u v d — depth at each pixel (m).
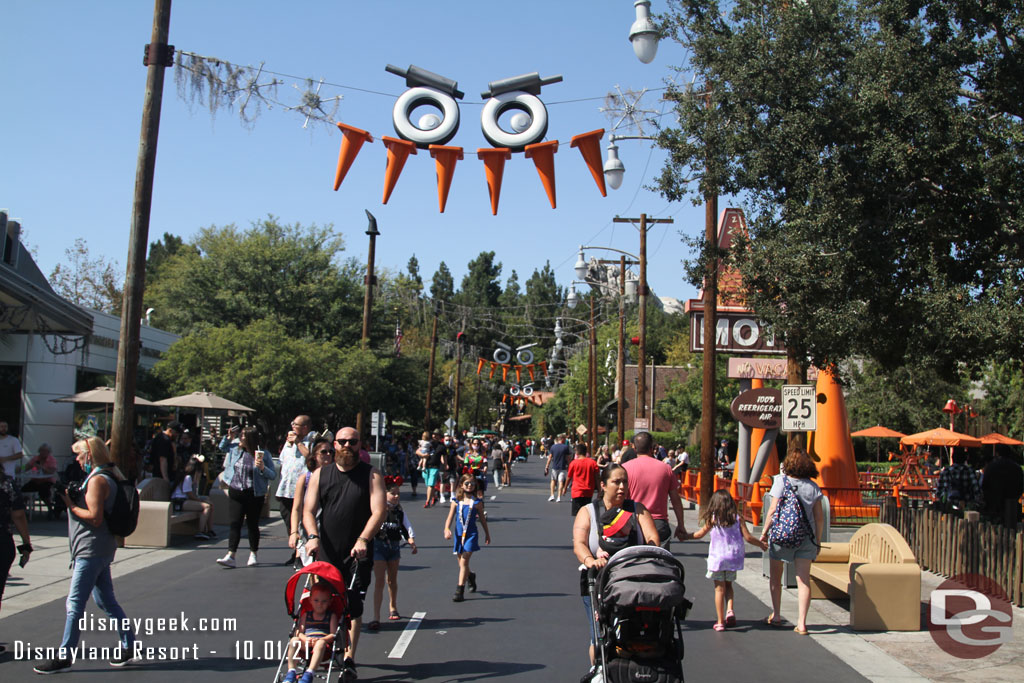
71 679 7.02
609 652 5.89
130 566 12.52
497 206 11.41
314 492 6.99
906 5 10.73
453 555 14.40
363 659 7.79
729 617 9.41
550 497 28.64
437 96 11.34
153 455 17.27
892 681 7.30
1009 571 10.63
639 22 13.02
